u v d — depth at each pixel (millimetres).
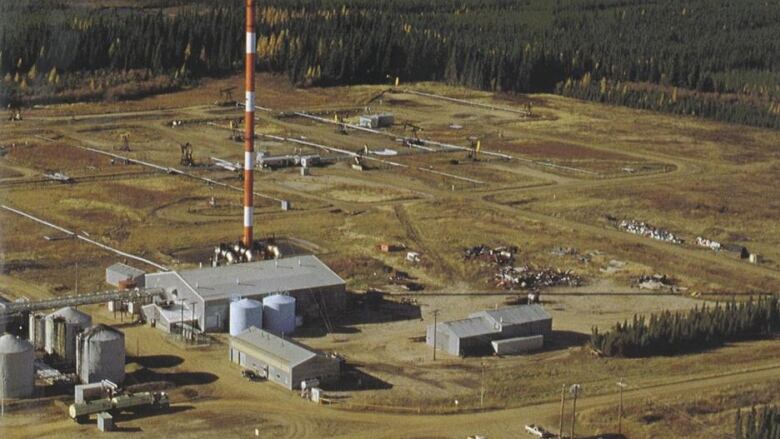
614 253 141875
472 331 108062
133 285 120500
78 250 135375
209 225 148500
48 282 123188
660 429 92500
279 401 96312
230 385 99000
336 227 149375
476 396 97688
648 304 123875
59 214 150375
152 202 158375
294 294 114875
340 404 95812
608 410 95500
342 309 117875
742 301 122500
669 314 114500
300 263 121000
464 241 144375
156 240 141000
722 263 140250
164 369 101750
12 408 93062
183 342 107562
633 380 101938
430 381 101062
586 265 136625
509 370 103812
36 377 98312
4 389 94688
